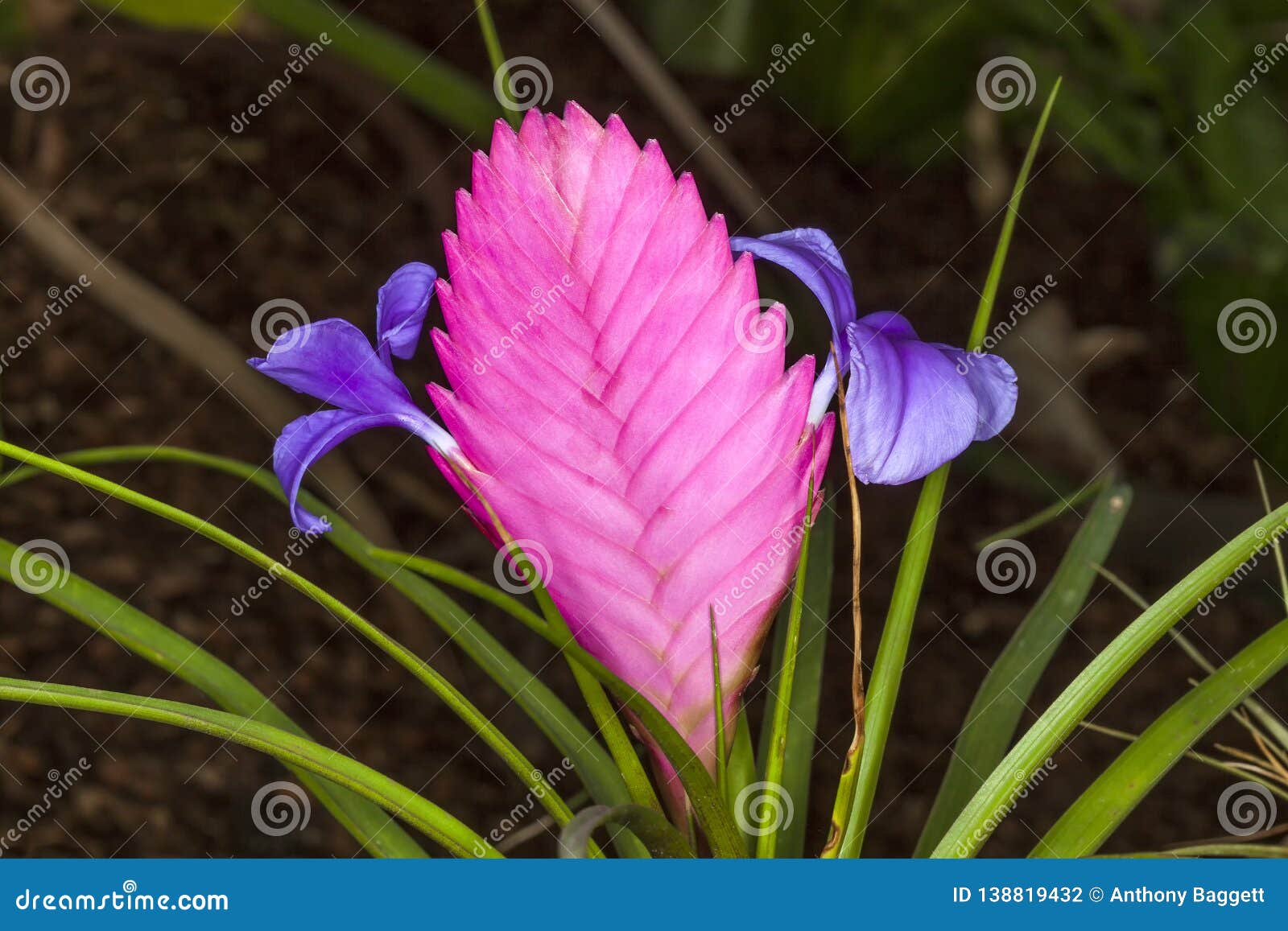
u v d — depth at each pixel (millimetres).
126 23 1209
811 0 1321
